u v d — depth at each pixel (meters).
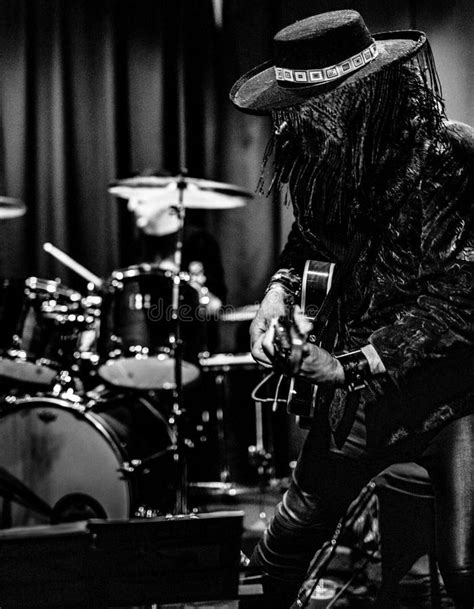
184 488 3.80
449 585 1.80
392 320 1.85
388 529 2.59
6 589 1.56
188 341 3.92
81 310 3.85
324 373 1.73
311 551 1.94
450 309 1.75
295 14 4.83
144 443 3.74
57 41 5.32
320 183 1.86
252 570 1.85
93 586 1.59
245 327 4.93
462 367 1.80
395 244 1.82
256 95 1.94
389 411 1.81
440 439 1.83
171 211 4.28
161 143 5.19
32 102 5.39
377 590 2.85
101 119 5.31
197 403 4.82
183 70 5.13
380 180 1.81
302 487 1.89
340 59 1.80
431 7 4.31
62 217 5.32
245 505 4.39
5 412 3.61
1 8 5.38
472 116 4.22
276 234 5.03
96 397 3.71
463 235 1.76
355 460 1.84
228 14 5.04
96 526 1.58
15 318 3.74
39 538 1.56
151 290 3.78
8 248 5.41
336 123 1.80
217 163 5.11
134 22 5.22
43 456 3.59
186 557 1.61
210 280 4.77
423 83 1.85
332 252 1.96
